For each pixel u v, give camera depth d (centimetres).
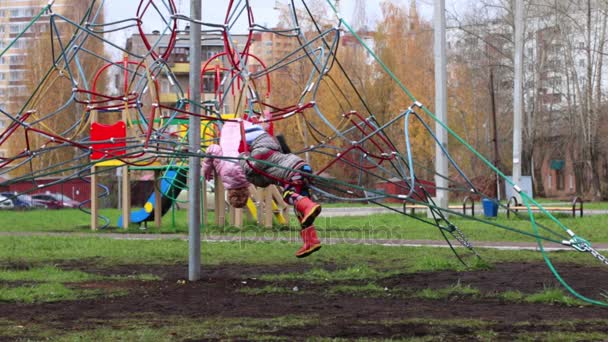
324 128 4475
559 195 7988
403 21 5334
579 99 5316
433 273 1141
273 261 1345
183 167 2172
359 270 1161
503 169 6019
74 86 1065
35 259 1417
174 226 2372
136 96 1116
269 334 670
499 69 5625
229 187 970
